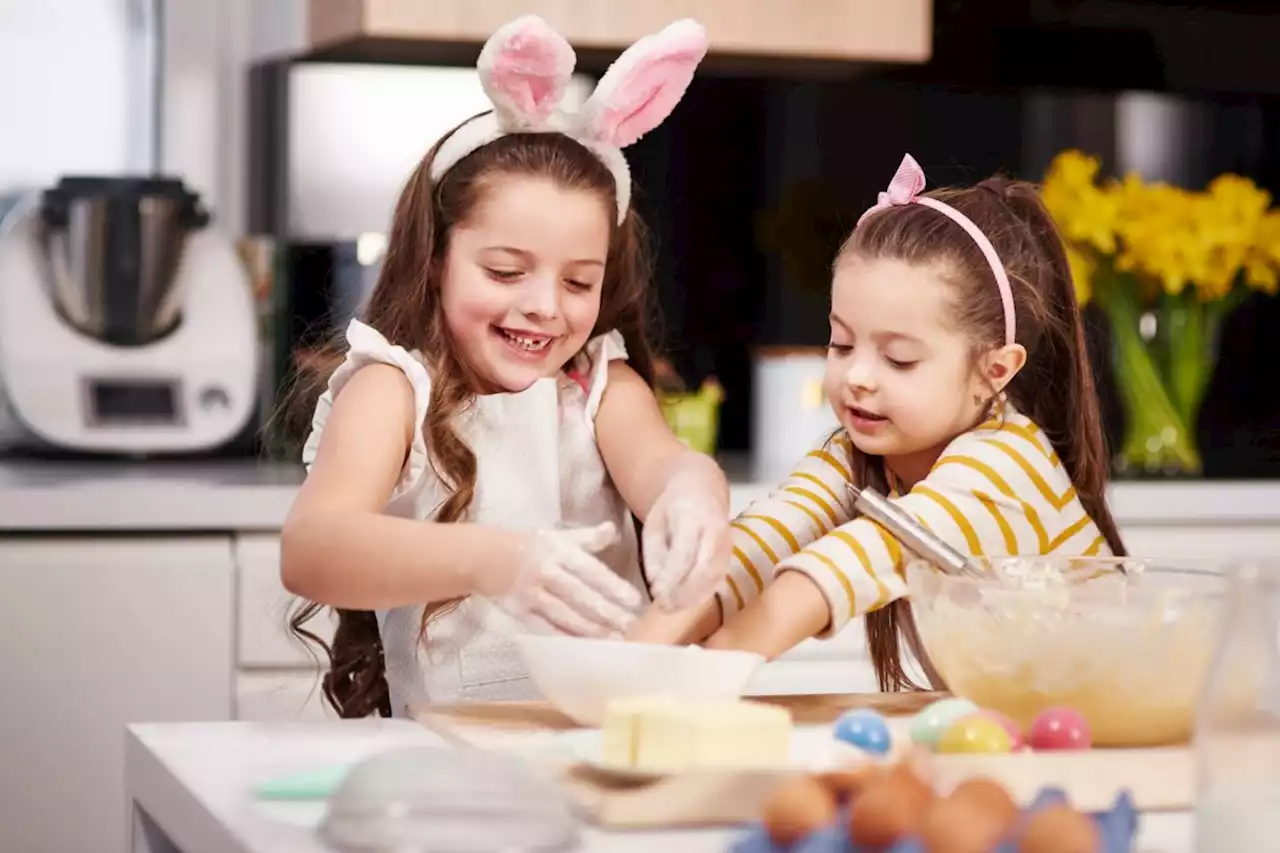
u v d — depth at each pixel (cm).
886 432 165
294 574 151
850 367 166
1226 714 92
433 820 101
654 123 183
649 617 156
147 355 334
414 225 178
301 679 291
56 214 325
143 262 327
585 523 189
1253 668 91
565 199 173
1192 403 351
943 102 390
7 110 369
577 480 189
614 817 108
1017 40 369
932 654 134
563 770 116
